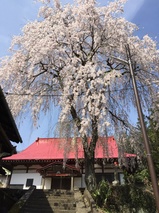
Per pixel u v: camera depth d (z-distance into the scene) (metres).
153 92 11.94
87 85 10.47
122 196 10.92
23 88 12.12
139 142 12.44
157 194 4.66
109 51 12.35
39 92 12.20
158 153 14.14
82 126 9.27
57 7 13.37
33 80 12.37
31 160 17.14
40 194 10.04
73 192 10.48
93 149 10.80
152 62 12.61
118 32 11.89
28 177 17.02
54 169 15.97
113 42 12.26
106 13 12.44
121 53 12.18
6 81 12.14
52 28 12.12
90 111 9.71
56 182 16.45
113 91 11.52
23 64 12.06
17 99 11.67
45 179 16.61
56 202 9.10
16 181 16.92
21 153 19.06
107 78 10.20
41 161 17.19
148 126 14.94
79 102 10.54
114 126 12.00
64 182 16.41
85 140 11.05
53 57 11.87
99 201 9.74
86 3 12.53
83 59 12.02
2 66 12.84
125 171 15.27
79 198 9.25
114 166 16.36
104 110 9.34
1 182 18.55
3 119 7.16
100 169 16.69
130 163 14.12
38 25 12.96
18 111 11.42
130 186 11.60
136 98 6.38
